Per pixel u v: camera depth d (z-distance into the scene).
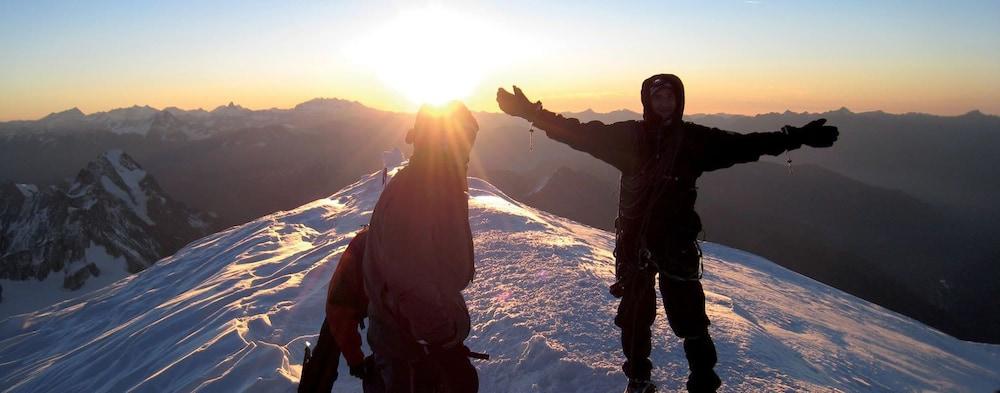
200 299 11.82
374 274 2.79
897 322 11.91
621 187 3.66
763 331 6.40
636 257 3.60
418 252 2.67
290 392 5.40
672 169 3.42
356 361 3.07
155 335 9.68
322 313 8.04
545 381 4.67
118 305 17.66
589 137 3.47
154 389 6.40
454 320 2.73
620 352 5.10
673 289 3.53
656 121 3.47
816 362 5.96
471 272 2.85
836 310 11.66
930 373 7.02
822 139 3.31
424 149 2.70
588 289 6.99
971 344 11.48
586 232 18.66
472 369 2.95
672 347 5.21
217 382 5.78
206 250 21.91
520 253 9.53
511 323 6.00
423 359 2.79
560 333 5.56
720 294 9.14
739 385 4.64
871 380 5.89
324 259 11.29
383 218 2.73
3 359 15.70
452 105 2.73
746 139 3.39
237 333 7.16
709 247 18.84
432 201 2.68
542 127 3.55
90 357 10.59
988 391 6.95
